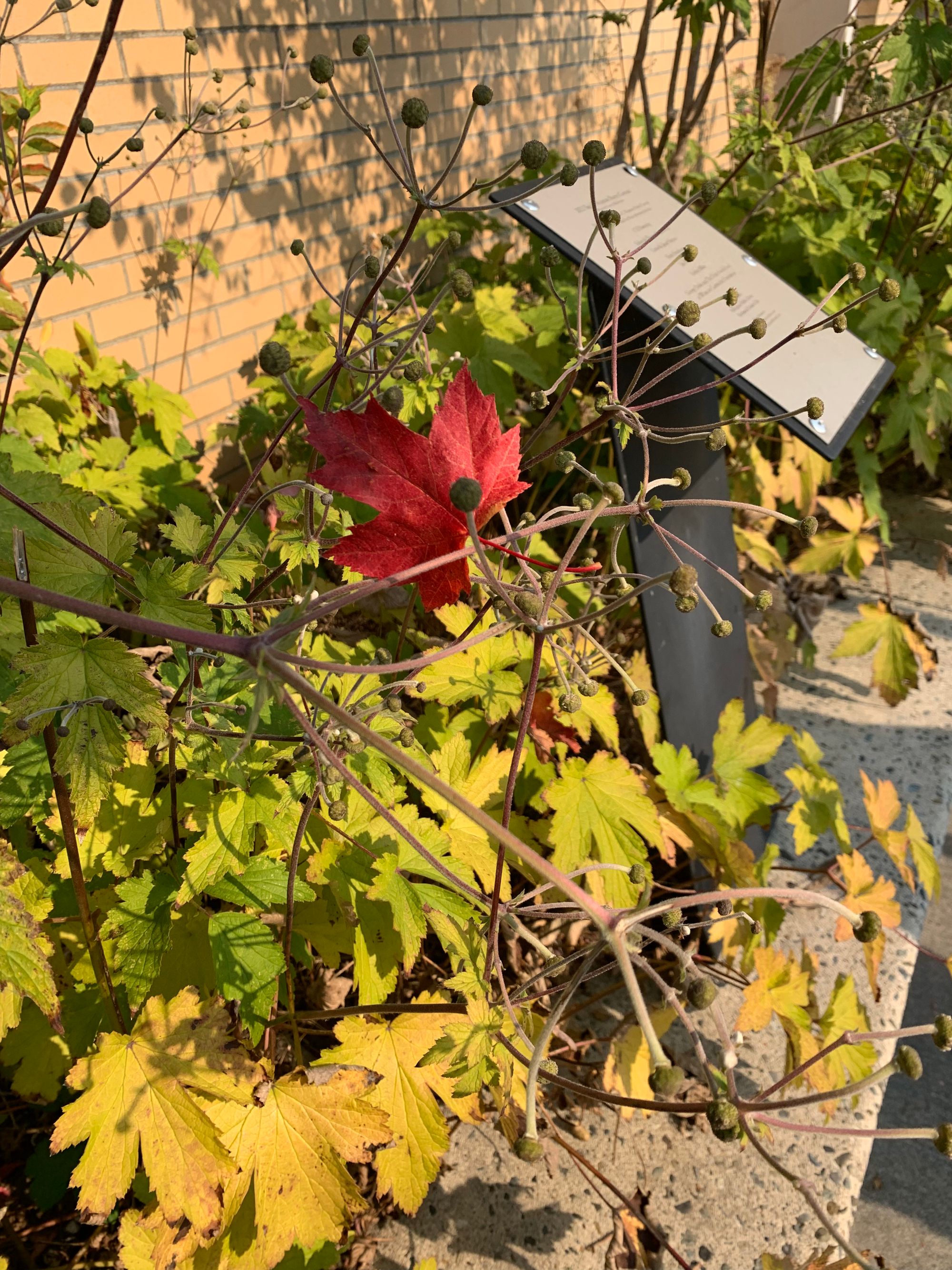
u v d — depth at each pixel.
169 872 1.46
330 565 2.39
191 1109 1.25
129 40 2.80
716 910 1.12
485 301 2.91
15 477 1.42
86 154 2.78
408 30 3.94
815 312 1.40
